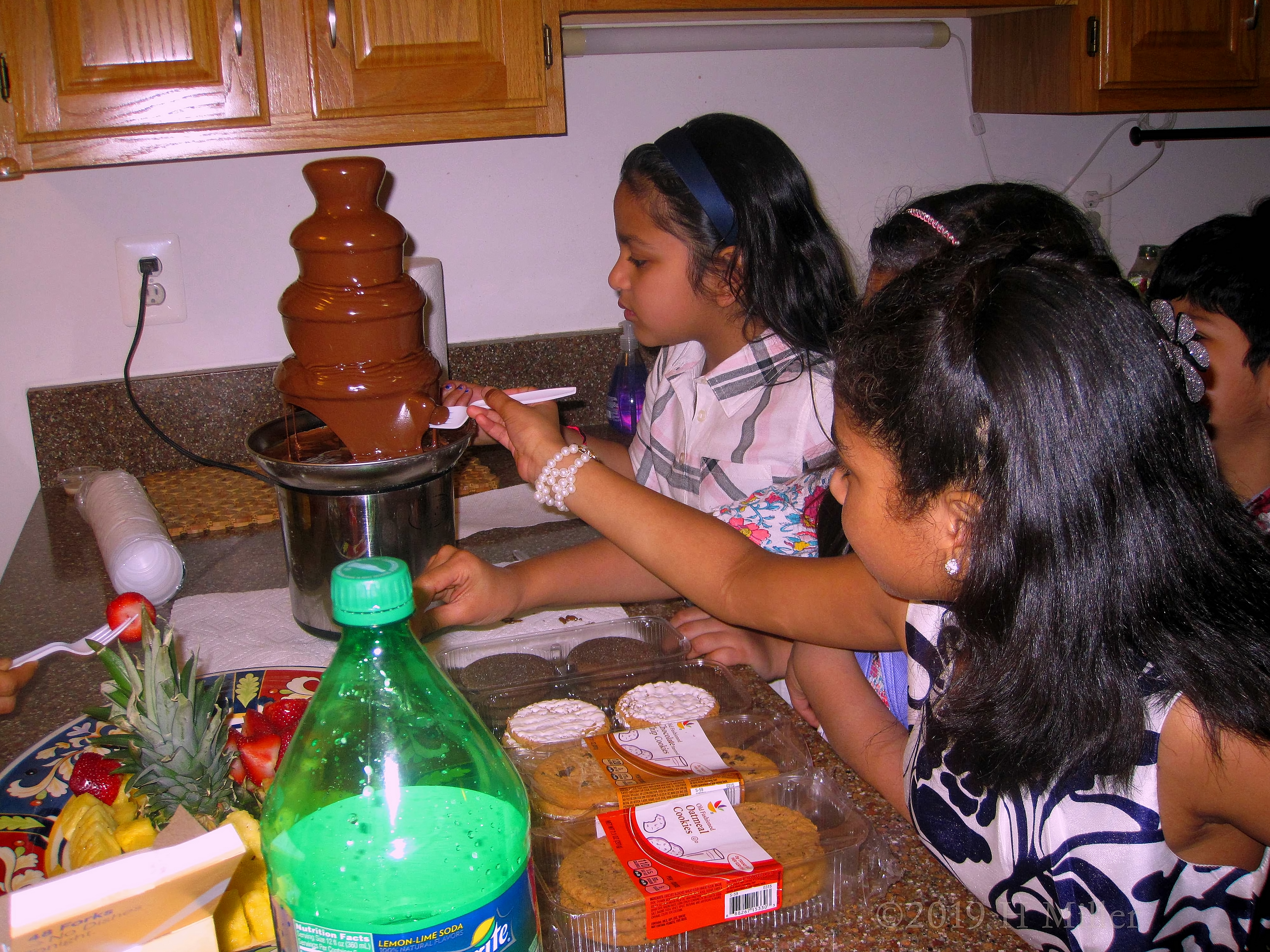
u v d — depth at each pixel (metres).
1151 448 0.54
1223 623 0.56
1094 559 0.54
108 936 0.42
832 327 1.22
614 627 1.00
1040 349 0.53
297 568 1.02
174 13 1.21
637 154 1.22
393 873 0.47
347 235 0.93
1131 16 1.52
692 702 0.85
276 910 0.47
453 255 1.69
